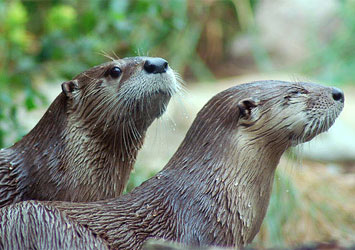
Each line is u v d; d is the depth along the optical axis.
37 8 19.70
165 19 18.11
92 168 9.71
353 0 25.80
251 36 24.55
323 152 16.84
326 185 14.89
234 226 8.55
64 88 9.75
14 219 8.07
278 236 12.59
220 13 24.30
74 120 9.71
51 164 9.59
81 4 18.62
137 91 9.41
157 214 8.48
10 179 9.67
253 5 25.42
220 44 24.33
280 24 25.89
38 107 14.15
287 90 8.79
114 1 16.48
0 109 13.09
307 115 8.70
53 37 16.34
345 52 24.52
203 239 8.44
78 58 16.16
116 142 9.79
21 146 9.89
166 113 10.11
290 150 10.09
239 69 24.45
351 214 13.90
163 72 9.45
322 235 13.04
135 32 17.75
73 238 8.05
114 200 8.55
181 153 8.84
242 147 8.61
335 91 8.84
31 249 8.00
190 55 23.05
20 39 17.81
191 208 8.50
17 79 16.44
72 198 9.61
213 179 8.55
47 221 8.05
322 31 25.80
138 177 12.73
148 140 15.10
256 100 8.66
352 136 17.25
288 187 13.34
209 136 8.72
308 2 26.36
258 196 8.73
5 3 18.75
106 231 8.24
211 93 19.58
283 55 25.41
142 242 8.31
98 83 9.66
